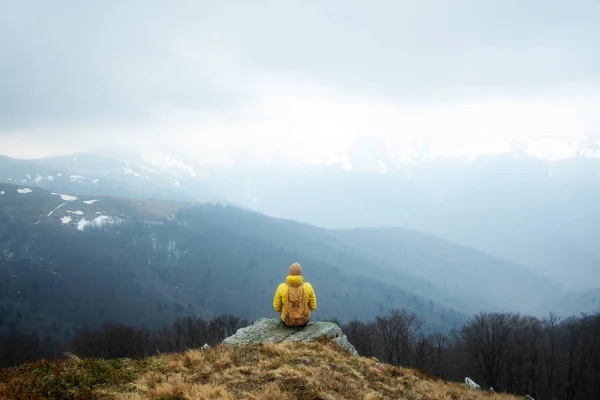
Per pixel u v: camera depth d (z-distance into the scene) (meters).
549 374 60.97
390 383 11.80
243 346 12.45
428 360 62.34
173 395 8.50
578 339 70.50
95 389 8.64
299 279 14.83
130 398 8.13
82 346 66.06
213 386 9.11
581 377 59.41
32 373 9.14
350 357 12.91
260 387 9.45
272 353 11.92
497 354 56.81
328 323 15.20
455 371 65.50
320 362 11.69
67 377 8.98
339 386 10.18
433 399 11.41
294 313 14.55
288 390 9.37
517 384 60.69
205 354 11.70
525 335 64.00
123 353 63.78
